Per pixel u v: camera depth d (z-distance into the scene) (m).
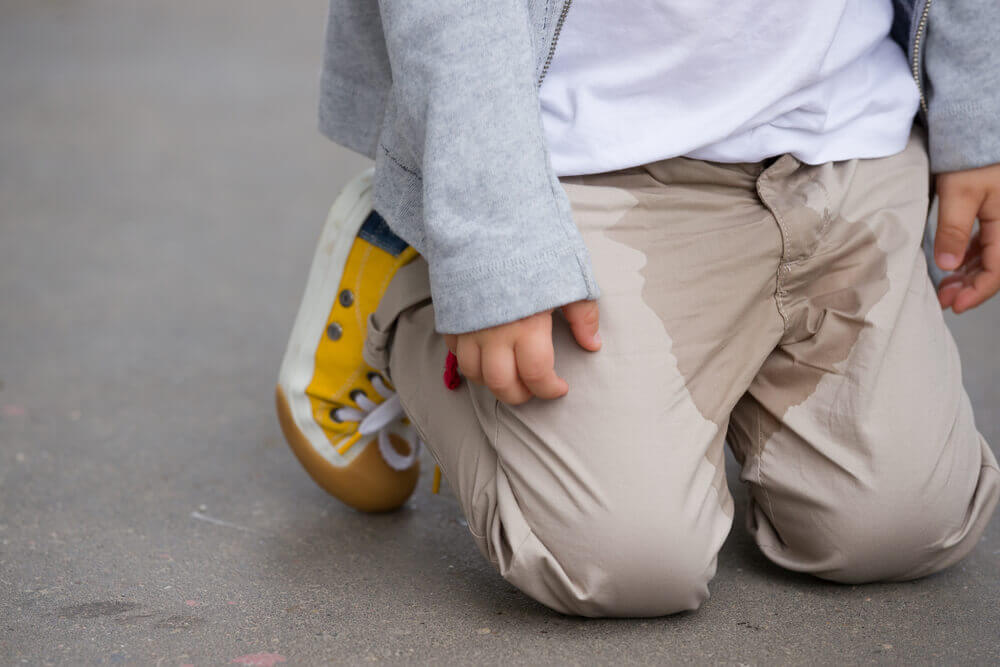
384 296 1.41
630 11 1.25
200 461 1.79
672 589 1.18
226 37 6.66
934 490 1.25
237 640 1.22
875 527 1.24
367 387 1.51
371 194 1.47
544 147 1.14
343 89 1.43
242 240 3.16
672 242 1.25
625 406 1.18
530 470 1.19
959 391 1.32
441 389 1.32
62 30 6.82
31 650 1.20
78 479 1.70
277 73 5.66
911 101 1.41
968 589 1.32
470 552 1.47
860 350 1.28
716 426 1.22
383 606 1.30
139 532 1.52
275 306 2.62
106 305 2.61
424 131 1.16
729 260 1.26
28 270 2.88
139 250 3.06
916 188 1.39
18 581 1.37
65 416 1.97
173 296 2.68
